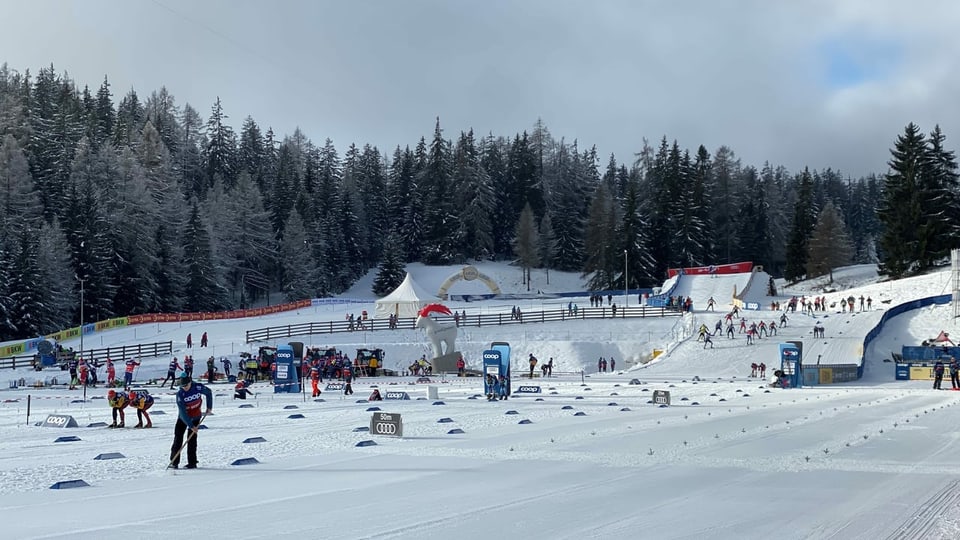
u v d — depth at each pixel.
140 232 93.50
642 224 116.94
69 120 119.38
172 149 139.62
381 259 140.62
